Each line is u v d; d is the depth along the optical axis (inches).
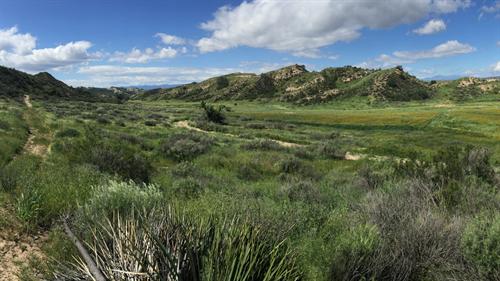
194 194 366.3
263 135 1797.5
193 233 142.2
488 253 144.2
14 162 510.3
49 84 4810.5
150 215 163.3
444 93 6540.4
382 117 3016.7
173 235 141.8
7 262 173.3
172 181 480.7
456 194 256.8
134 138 1030.4
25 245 194.1
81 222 191.8
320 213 241.6
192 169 598.9
